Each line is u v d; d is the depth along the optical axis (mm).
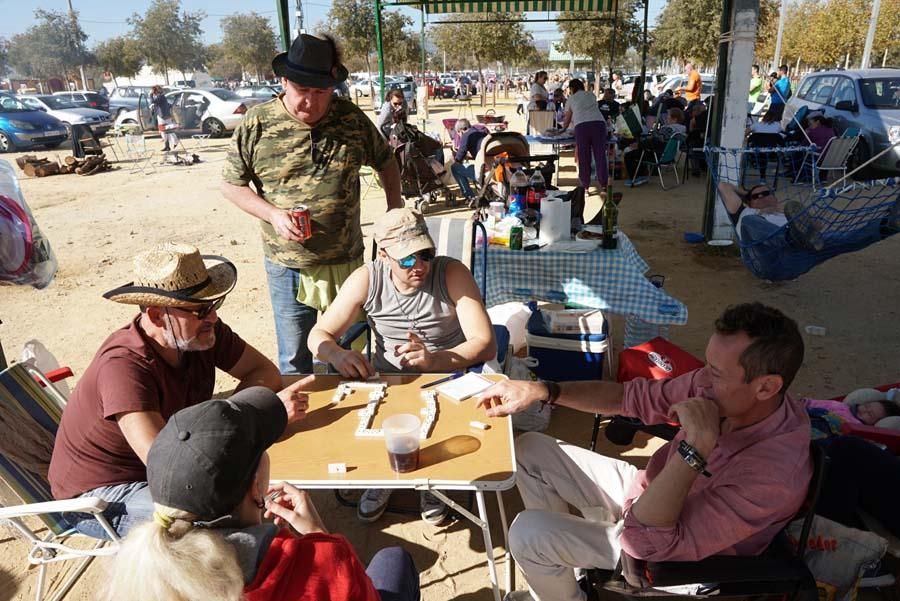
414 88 28625
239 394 1425
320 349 2670
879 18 28906
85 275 6922
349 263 3395
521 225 4125
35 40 52719
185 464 1148
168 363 2162
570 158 13781
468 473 1919
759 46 35344
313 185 3199
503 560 2793
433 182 9703
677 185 10906
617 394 2270
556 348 3803
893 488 2230
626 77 37438
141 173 13555
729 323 1685
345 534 2982
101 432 2078
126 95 24047
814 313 5328
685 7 31234
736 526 1683
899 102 10383
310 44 2936
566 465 2340
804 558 2021
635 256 4168
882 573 2383
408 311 2852
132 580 1058
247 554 1180
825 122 10555
